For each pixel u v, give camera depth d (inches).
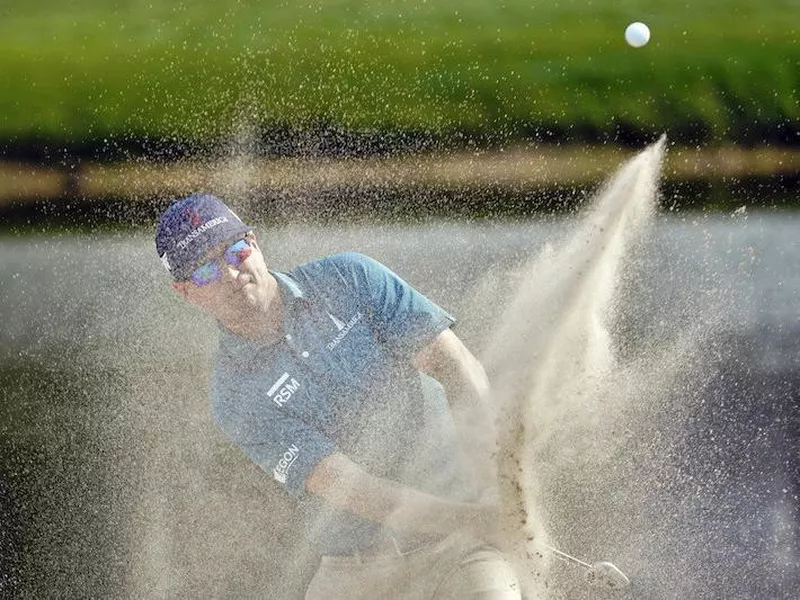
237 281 611.8
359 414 635.5
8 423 965.8
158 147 1454.2
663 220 1266.0
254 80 1497.3
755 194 1357.0
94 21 1836.9
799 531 781.3
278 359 627.8
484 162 1405.0
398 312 637.9
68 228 1330.0
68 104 1590.8
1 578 808.9
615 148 1510.8
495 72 1579.7
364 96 1465.3
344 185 1322.6
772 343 998.4
